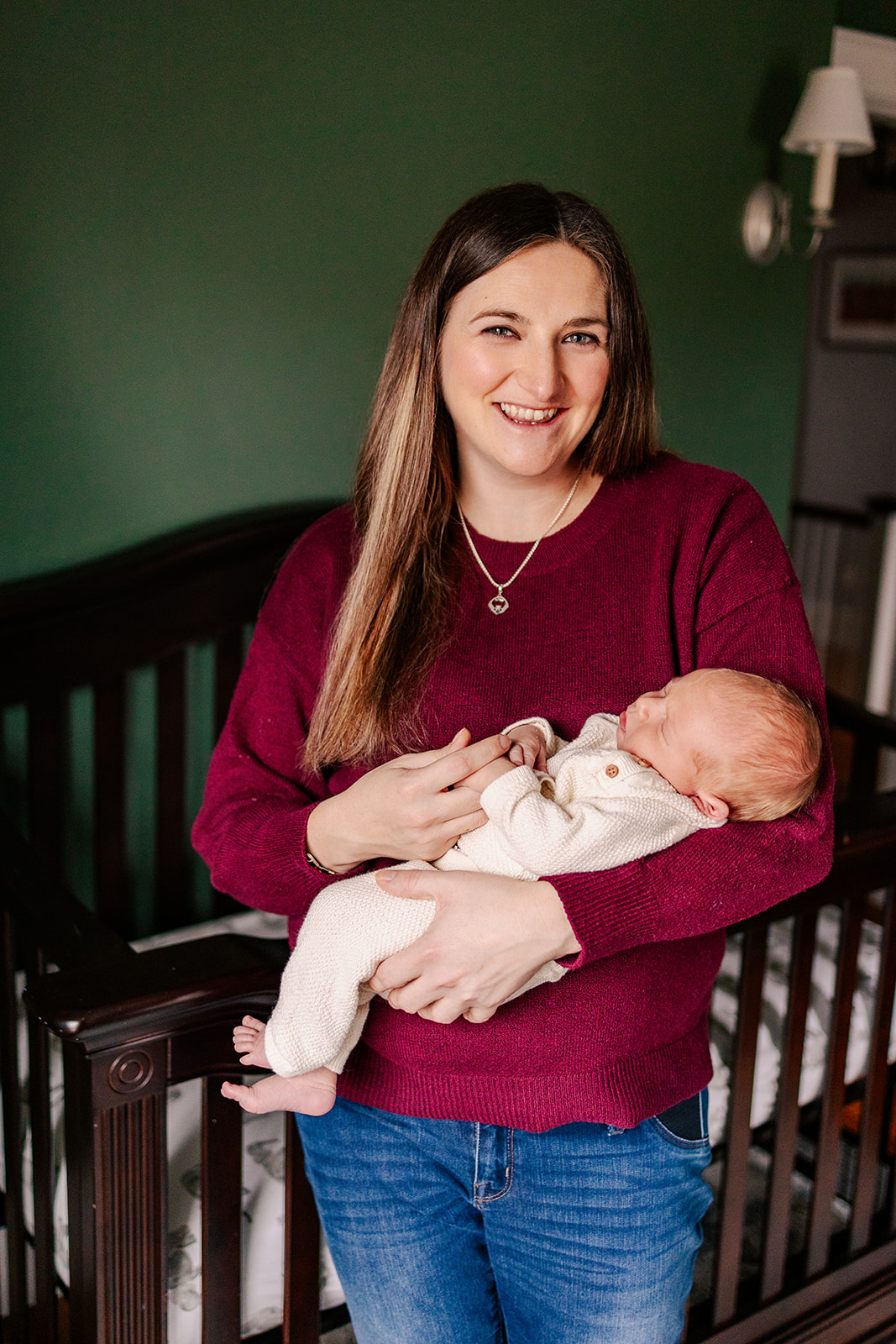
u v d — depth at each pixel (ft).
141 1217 3.81
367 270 7.23
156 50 6.27
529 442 3.42
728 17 8.23
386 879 3.31
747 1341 5.67
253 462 7.13
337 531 3.96
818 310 18.67
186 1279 4.32
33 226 6.16
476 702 3.57
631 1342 3.54
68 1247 4.04
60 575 6.51
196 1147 4.80
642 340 3.55
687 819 3.25
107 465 6.66
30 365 6.31
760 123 8.61
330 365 7.25
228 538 6.84
